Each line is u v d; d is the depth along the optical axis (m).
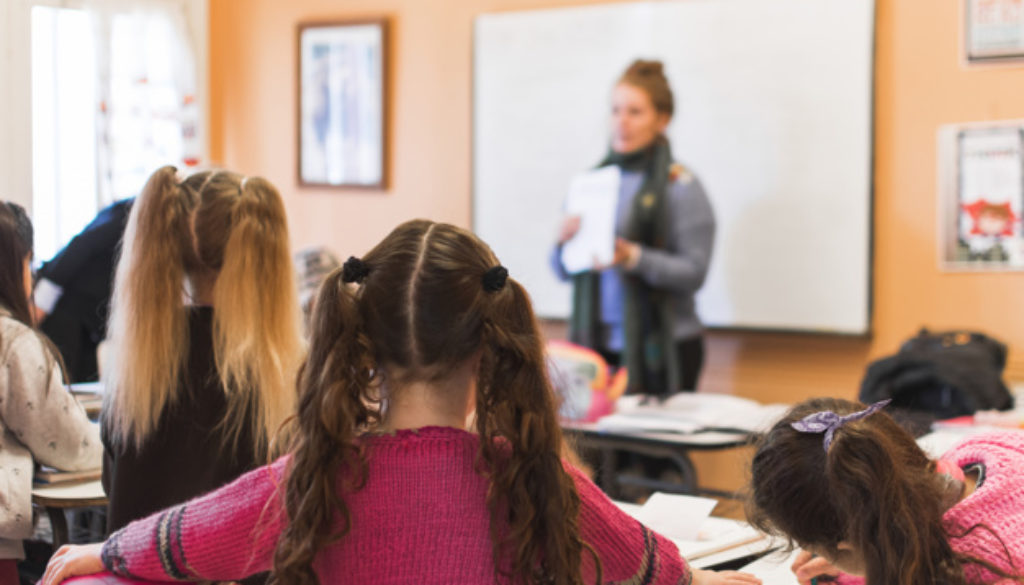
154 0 4.64
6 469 1.90
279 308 1.73
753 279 4.15
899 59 3.90
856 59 3.93
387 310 1.13
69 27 4.17
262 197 1.75
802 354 4.12
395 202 4.93
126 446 1.65
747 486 1.30
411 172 4.89
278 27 5.13
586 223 4.06
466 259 1.16
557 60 4.49
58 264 3.01
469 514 1.11
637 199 4.11
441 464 1.12
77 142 4.20
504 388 1.13
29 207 3.85
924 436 2.52
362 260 1.17
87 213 4.24
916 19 3.87
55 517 2.04
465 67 4.75
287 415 1.68
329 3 5.02
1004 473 1.27
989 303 3.79
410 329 1.13
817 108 4.01
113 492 1.67
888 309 3.97
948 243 3.85
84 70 4.23
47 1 4.03
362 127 4.96
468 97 4.75
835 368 4.06
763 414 2.89
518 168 4.60
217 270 1.72
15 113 3.81
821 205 4.02
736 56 4.14
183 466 1.65
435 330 1.12
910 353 3.14
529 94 4.56
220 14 5.25
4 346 1.91
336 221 5.08
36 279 2.79
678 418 2.81
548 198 4.54
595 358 3.00
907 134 3.90
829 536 1.17
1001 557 1.14
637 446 2.71
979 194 3.79
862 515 1.11
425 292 1.13
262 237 1.72
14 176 3.81
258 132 5.21
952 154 3.82
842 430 1.16
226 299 1.68
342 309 1.14
